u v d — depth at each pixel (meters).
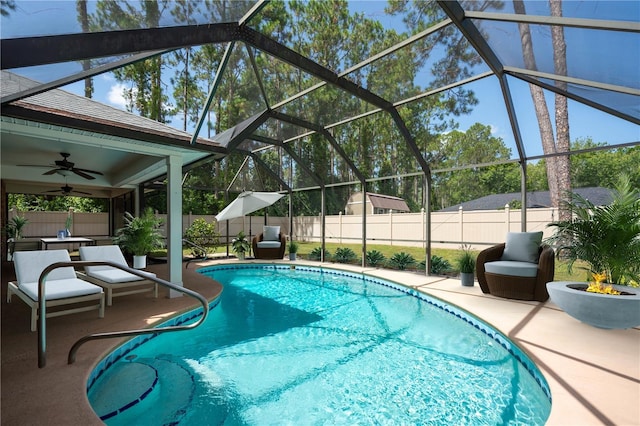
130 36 3.07
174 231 5.85
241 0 3.73
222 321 5.22
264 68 5.98
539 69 4.56
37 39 2.46
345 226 13.94
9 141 5.71
